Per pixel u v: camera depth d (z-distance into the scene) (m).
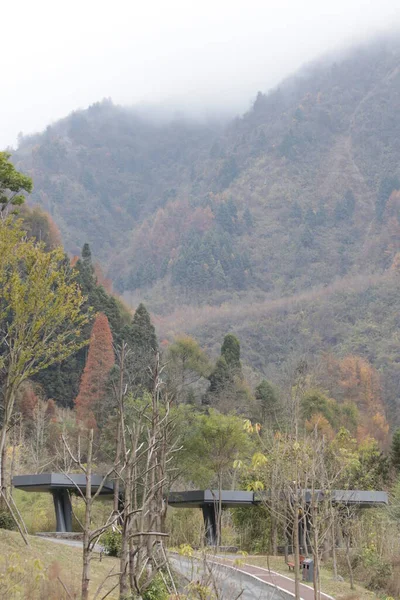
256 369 121.12
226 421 32.31
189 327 169.12
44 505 33.25
